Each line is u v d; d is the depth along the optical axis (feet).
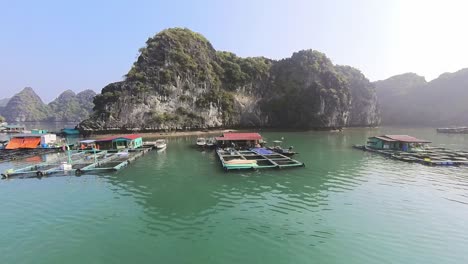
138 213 71.97
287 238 57.82
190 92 360.89
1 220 68.33
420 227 62.75
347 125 453.17
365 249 53.36
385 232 60.29
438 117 535.60
